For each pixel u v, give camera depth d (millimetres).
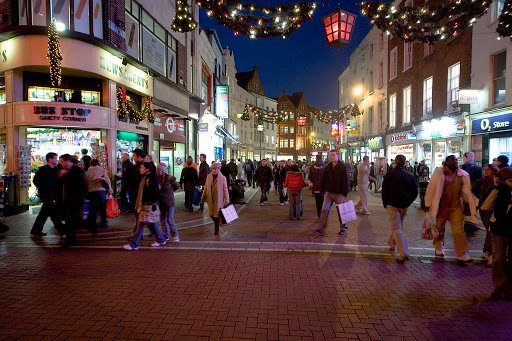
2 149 12852
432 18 8891
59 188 8250
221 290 5266
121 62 14688
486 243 6625
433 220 6836
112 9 13961
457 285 5578
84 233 9125
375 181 20562
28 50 11867
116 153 14203
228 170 15250
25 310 4574
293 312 4559
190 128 24828
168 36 20312
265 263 6594
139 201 7543
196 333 4004
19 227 9711
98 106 13180
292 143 74812
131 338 3891
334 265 6516
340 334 4027
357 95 36594
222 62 39688
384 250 7520
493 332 4102
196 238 8547
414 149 22984
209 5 8555
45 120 12180
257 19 8945
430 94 21344
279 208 14008
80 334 3969
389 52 27844
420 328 4184
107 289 5285
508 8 7895
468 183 6605
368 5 8867
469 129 16609
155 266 6391
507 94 14164
